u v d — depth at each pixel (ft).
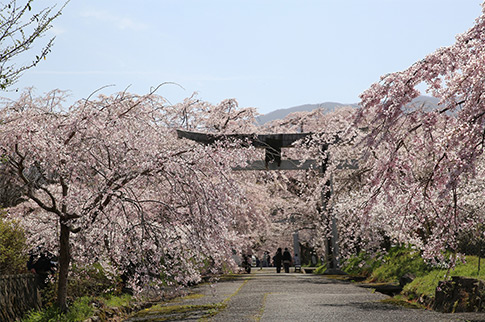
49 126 34.99
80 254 37.35
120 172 35.45
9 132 32.40
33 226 39.96
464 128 25.03
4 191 43.09
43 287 37.32
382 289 53.72
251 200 102.94
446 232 31.94
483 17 27.84
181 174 36.06
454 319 30.17
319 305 40.01
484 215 42.98
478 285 33.76
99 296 41.57
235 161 38.99
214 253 38.83
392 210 46.91
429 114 29.22
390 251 77.46
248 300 46.50
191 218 36.09
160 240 35.99
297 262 140.36
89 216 35.24
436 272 46.16
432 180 29.48
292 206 120.67
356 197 72.02
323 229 100.73
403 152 33.86
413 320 30.71
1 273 36.45
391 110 29.60
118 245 36.76
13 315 31.01
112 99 37.76
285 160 96.07
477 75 25.43
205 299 49.49
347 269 99.60
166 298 50.93
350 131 32.71
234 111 106.32
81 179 36.94
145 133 38.58
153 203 39.65
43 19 29.09
